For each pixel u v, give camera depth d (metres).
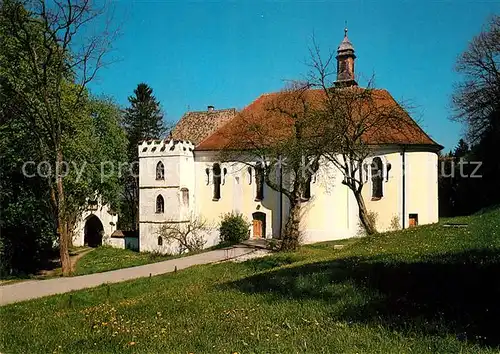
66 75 37.47
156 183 48.84
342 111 35.94
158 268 32.44
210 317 12.69
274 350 8.92
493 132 50.12
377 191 43.69
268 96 51.34
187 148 49.00
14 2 29.81
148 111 81.56
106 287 23.97
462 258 16.03
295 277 17.03
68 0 30.48
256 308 13.09
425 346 8.44
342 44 51.47
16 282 28.19
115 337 11.47
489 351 7.83
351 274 15.75
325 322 10.77
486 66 49.91
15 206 34.19
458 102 52.72
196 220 49.03
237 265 30.03
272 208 46.25
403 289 12.90
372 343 8.88
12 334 13.42
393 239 27.00
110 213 56.59
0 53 32.06
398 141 43.00
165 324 12.48
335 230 44.09
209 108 61.34
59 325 14.33
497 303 10.55
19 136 33.88
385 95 48.47
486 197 54.28
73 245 57.75
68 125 37.03
